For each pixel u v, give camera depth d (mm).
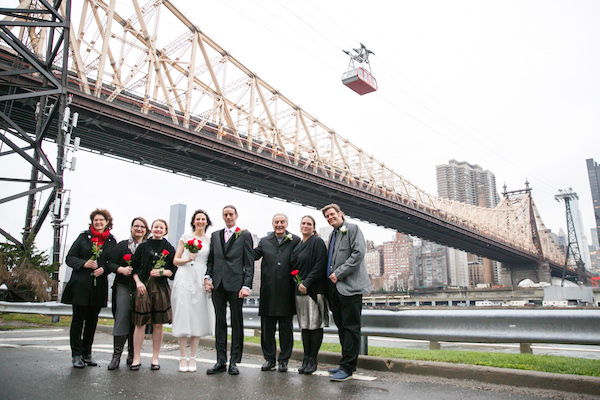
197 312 4406
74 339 4336
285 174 37969
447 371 4000
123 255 4641
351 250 4383
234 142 36094
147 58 29688
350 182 47688
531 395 3375
